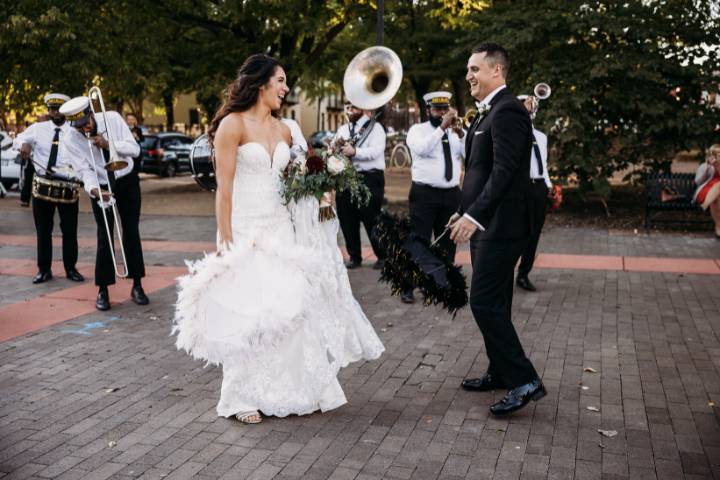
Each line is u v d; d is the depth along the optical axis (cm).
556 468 327
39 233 720
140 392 428
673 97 1202
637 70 1141
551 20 1205
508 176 350
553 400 411
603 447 349
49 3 1334
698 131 1141
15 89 1583
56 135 699
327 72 1933
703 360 482
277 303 370
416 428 373
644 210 1293
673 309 620
